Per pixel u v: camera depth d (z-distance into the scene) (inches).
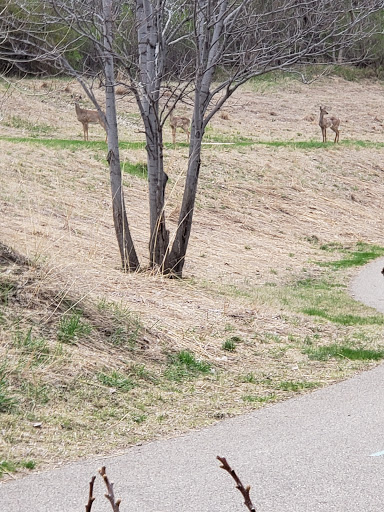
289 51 564.4
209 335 422.6
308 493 214.8
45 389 297.3
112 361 345.7
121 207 590.6
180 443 263.0
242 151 1284.4
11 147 999.0
